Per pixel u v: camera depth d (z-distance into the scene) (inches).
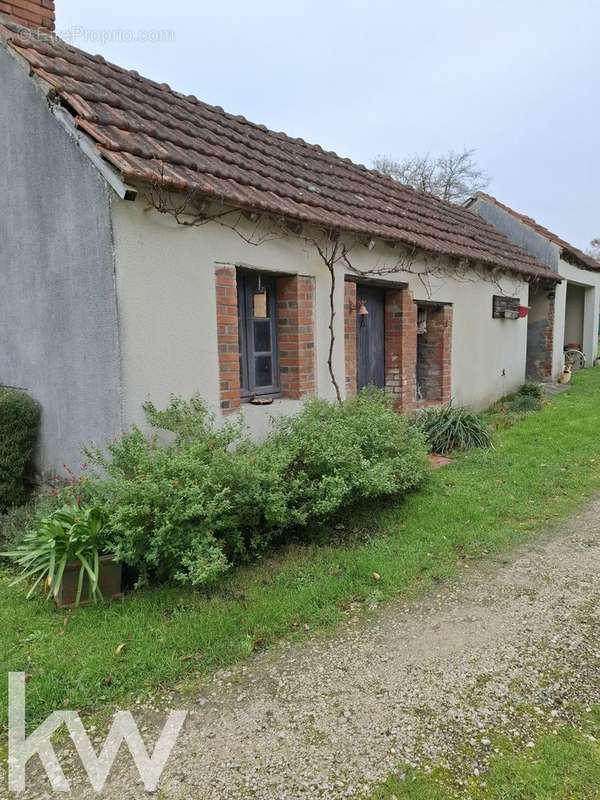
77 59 221.0
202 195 173.9
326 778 86.1
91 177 163.6
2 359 212.4
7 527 170.7
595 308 643.5
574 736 93.1
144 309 169.8
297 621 130.6
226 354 196.9
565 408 380.8
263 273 218.1
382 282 277.9
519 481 227.3
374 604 138.3
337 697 104.7
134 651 118.3
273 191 215.8
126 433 166.7
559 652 116.9
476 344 374.6
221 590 143.8
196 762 90.1
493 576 152.2
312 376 238.8
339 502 164.2
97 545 139.4
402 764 88.4
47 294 185.9
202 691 107.5
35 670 113.0
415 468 203.2
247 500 149.2
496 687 106.1
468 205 557.0
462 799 81.6
